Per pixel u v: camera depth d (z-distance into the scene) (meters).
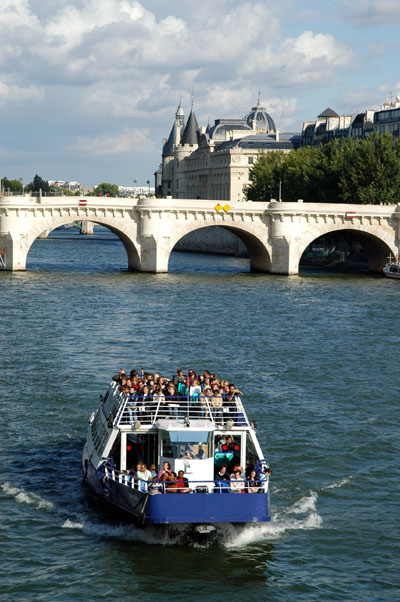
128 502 35.59
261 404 54.09
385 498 39.84
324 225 146.75
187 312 94.94
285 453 44.94
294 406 53.81
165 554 34.22
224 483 35.88
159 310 96.12
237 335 80.12
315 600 31.30
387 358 70.31
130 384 40.69
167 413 38.69
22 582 31.91
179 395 40.16
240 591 31.72
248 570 33.19
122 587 31.73
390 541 35.72
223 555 34.25
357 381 61.41
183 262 183.62
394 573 33.28
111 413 39.56
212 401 38.56
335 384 60.25
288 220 145.38
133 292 113.44
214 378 41.47
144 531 35.16
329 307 101.62
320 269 165.62
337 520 37.47
